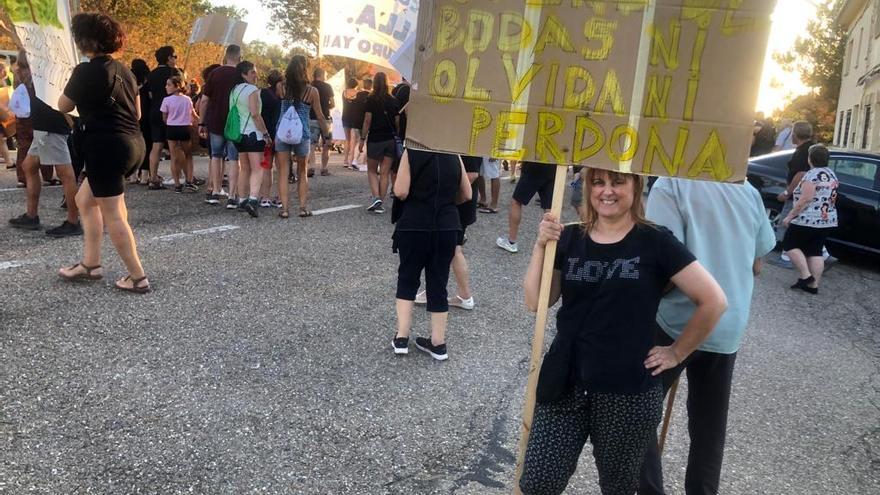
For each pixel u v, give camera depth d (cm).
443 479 318
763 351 539
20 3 486
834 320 648
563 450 231
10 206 741
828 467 365
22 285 493
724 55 223
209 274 568
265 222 785
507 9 239
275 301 523
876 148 1800
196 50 2416
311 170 1208
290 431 344
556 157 238
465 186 452
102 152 466
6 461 294
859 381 494
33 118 604
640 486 282
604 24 231
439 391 406
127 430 328
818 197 729
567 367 229
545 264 231
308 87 794
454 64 246
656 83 229
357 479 311
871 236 875
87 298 482
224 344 435
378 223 834
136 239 655
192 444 323
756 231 271
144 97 936
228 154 840
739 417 416
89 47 462
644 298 223
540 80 238
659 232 227
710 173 228
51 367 379
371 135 880
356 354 445
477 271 684
